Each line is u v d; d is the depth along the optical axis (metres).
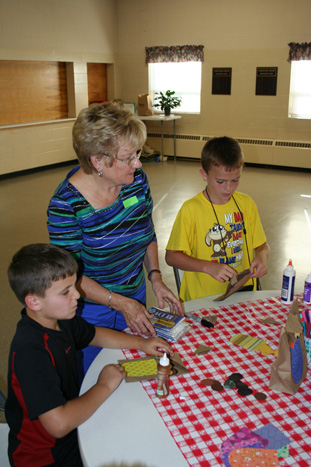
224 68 7.75
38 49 7.18
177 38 8.09
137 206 1.44
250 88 7.63
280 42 7.16
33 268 1.04
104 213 1.37
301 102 7.36
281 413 1.03
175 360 1.23
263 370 1.20
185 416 1.02
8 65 6.87
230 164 1.60
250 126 7.82
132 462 0.89
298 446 0.93
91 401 1.04
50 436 1.09
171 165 8.16
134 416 1.02
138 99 8.27
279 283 3.35
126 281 1.56
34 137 7.41
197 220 1.76
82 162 1.28
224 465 0.88
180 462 0.89
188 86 8.38
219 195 1.72
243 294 1.67
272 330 1.40
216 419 1.01
